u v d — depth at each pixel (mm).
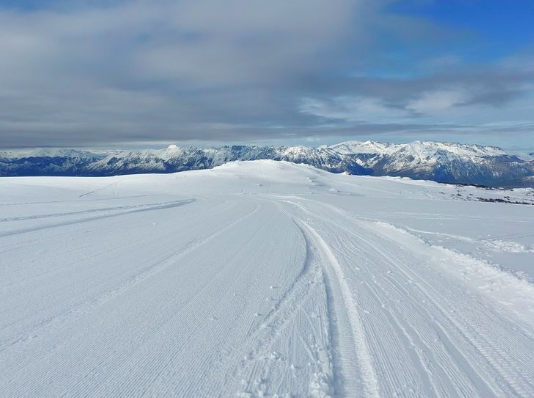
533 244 12320
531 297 6770
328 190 82750
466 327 5633
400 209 27500
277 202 36188
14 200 31344
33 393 3818
